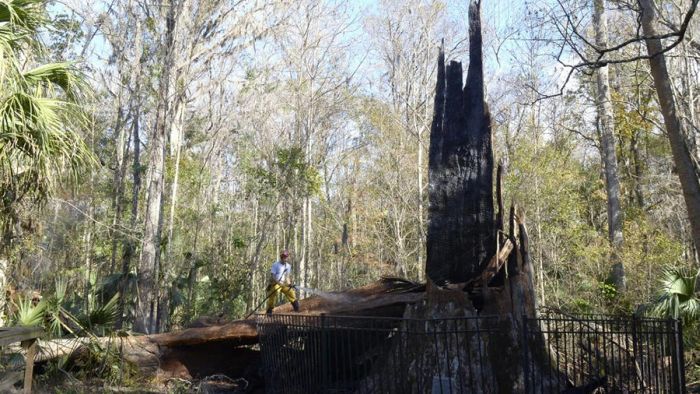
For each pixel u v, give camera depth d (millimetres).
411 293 11742
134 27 25000
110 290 19141
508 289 9008
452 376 8367
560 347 10531
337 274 34500
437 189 10039
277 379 10062
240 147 36406
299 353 9719
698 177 11172
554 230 23703
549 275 24641
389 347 9555
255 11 25453
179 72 22812
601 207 32969
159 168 20656
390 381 8719
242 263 26016
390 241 34281
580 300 20609
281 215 32375
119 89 25812
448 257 9742
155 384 12383
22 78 8547
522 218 9758
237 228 34094
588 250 22344
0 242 10109
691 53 19328
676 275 12797
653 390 7992
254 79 32500
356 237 35344
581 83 28422
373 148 38188
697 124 19641
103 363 12172
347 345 9938
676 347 7578
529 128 27828
